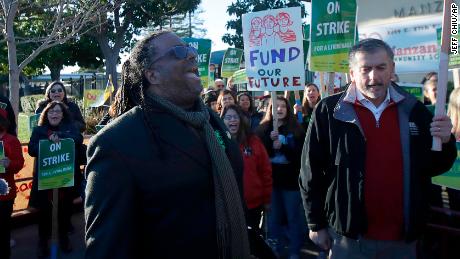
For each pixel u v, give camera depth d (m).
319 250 5.17
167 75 1.80
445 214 3.67
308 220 2.89
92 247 1.60
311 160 2.84
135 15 22.33
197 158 1.74
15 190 4.65
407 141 2.61
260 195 4.41
